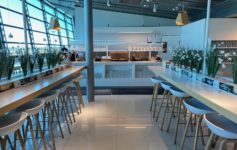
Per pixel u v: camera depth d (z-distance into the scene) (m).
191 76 3.24
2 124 1.84
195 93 2.26
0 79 2.57
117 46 8.48
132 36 11.83
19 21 7.15
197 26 9.06
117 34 11.80
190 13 11.81
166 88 3.52
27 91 2.37
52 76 3.54
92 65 5.18
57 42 11.12
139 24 14.44
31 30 8.08
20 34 7.14
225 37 7.82
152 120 3.89
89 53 5.13
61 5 11.59
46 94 2.85
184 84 2.74
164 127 3.56
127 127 3.57
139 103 5.02
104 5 12.39
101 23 14.37
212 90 2.37
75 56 7.49
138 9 12.39
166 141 3.06
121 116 4.11
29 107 2.31
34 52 3.67
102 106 4.78
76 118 4.00
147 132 3.37
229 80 2.48
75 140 3.10
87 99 5.28
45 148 2.63
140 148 2.86
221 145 1.71
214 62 2.77
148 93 6.11
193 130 3.40
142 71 7.20
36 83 2.88
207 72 2.88
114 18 14.34
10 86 2.49
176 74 3.70
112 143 3.00
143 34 11.80
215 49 2.97
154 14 13.74
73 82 4.02
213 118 1.96
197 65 3.16
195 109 2.25
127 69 7.30
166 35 11.69
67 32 13.23
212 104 1.87
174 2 9.05
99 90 6.54
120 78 7.08
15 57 2.96
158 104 4.91
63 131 3.41
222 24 7.78
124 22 14.42
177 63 4.09
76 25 13.62
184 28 11.14
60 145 2.95
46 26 9.68
